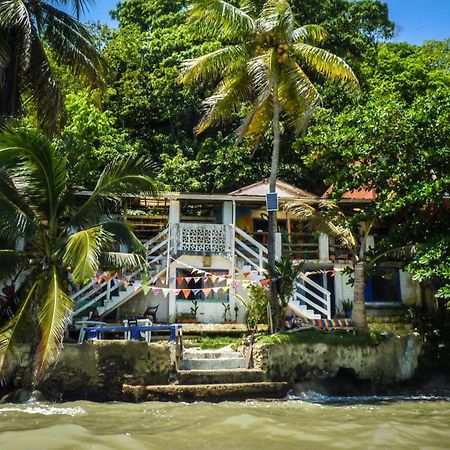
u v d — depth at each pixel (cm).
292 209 1691
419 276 1521
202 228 2031
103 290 1970
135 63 3362
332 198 1825
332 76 1786
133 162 1506
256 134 1906
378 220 1831
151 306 1995
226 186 2883
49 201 1438
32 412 1171
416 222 1691
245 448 862
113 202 1600
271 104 1841
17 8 1532
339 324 1634
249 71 1617
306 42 1822
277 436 944
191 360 1470
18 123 1516
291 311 1989
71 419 1091
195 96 3231
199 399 1338
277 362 1454
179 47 3375
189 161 2931
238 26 1669
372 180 1739
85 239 1284
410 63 3306
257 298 1662
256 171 2925
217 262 2045
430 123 1669
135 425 1041
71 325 1708
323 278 2241
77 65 1734
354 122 1819
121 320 1923
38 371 1188
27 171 1390
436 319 1909
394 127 1705
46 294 1303
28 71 1662
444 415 1184
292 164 2973
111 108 3228
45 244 1438
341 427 1020
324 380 1493
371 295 2200
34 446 848
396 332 1820
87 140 2516
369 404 1342
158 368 1384
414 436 944
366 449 849
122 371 1362
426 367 1705
